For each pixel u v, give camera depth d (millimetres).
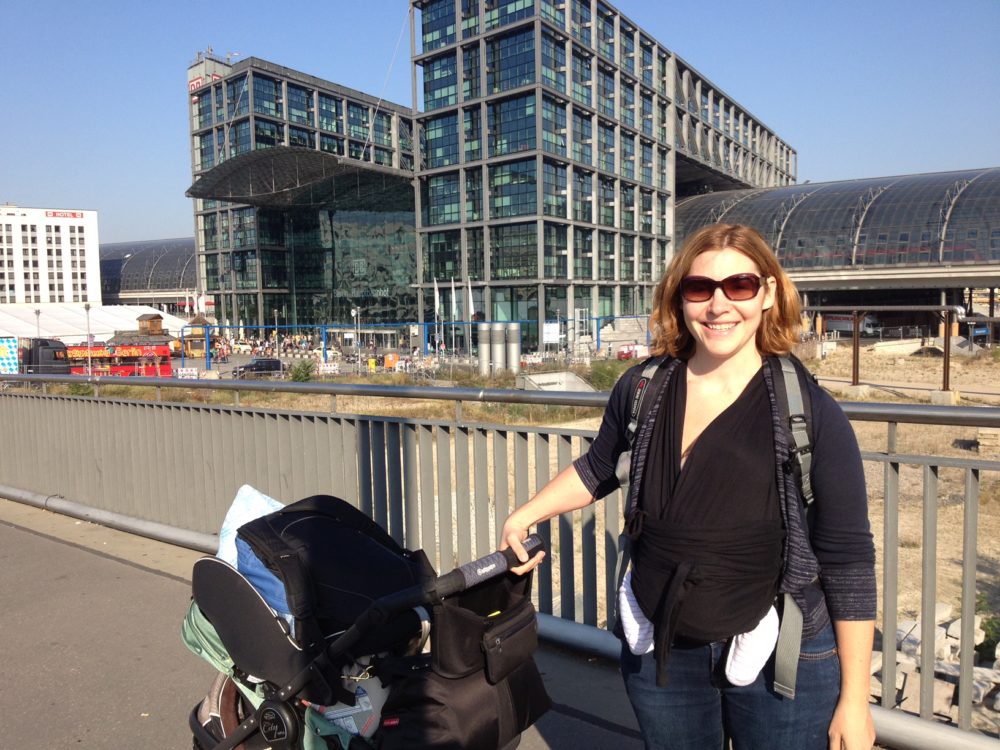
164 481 5418
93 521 5816
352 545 2248
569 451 3314
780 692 1616
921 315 66875
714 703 1721
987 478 9680
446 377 38344
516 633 1938
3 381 6676
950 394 23688
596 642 3406
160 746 2953
